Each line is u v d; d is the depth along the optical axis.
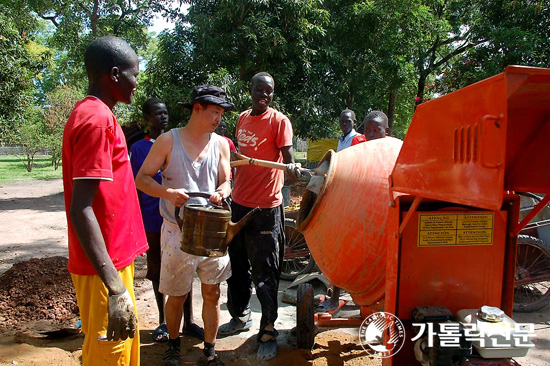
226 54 10.59
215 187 3.38
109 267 2.00
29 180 18.44
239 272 4.06
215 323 3.34
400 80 13.70
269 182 3.77
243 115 4.10
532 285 5.07
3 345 3.63
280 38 10.42
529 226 4.61
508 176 2.09
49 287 4.61
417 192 2.15
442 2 13.99
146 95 10.91
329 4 13.53
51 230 8.66
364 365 3.38
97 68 2.21
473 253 2.40
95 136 2.00
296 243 5.71
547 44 11.51
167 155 3.21
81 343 3.76
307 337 3.60
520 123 2.01
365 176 2.91
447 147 1.89
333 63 11.92
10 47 11.94
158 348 3.73
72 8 17.55
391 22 13.33
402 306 2.41
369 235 2.79
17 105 12.30
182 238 2.98
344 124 6.93
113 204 2.21
